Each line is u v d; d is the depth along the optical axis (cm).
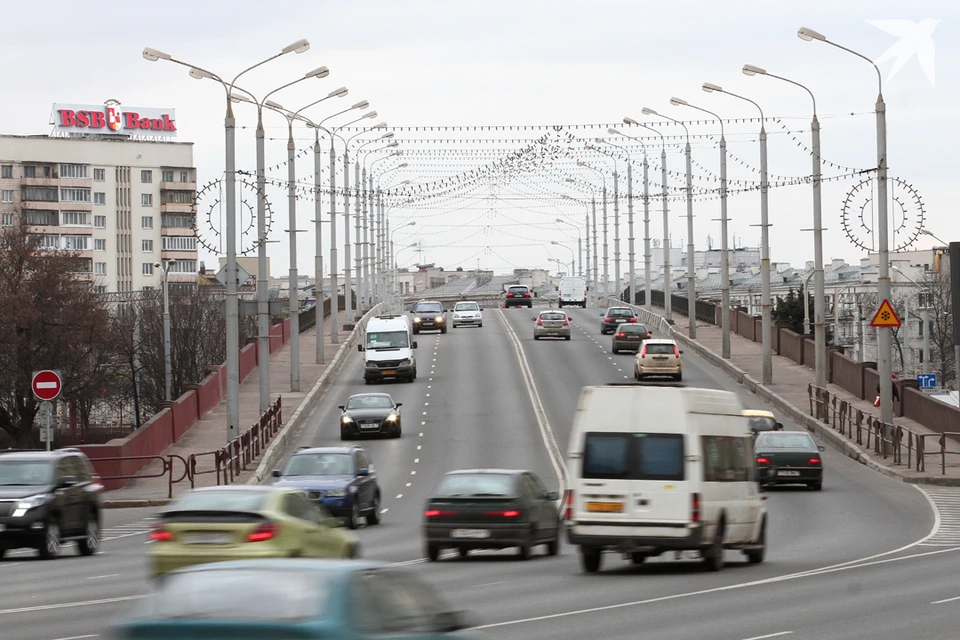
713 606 4159
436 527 5712
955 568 5231
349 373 17038
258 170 12631
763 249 14888
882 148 10556
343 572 2059
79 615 4041
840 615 3947
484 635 3566
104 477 9131
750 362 16838
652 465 5138
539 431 12344
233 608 1950
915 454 11169
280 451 11662
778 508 8225
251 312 11644
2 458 6016
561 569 5391
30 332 16600
